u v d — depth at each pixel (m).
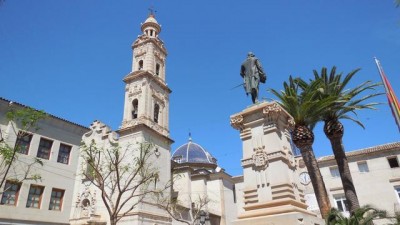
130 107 42.41
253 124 13.76
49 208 32.84
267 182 12.29
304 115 21.23
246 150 13.43
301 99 22.62
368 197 37.81
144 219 33.41
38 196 32.31
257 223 11.31
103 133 39.19
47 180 33.06
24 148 31.78
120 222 33.34
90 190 35.47
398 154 38.47
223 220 48.69
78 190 35.81
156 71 47.50
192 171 52.19
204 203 43.75
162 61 48.78
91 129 40.16
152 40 48.00
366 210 12.77
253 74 15.25
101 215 34.25
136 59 47.34
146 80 43.03
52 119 34.94
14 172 28.62
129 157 36.06
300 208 11.72
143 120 39.97
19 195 30.28
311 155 21.12
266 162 12.61
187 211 42.38
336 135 24.27
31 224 30.69
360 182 38.84
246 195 12.63
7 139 29.52
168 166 40.56
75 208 34.78
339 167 23.86
